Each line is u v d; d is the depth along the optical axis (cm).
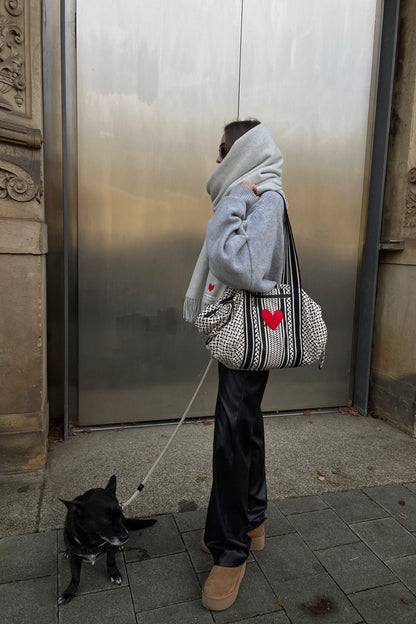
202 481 261
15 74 229
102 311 321
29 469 260
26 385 254
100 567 193
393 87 341
